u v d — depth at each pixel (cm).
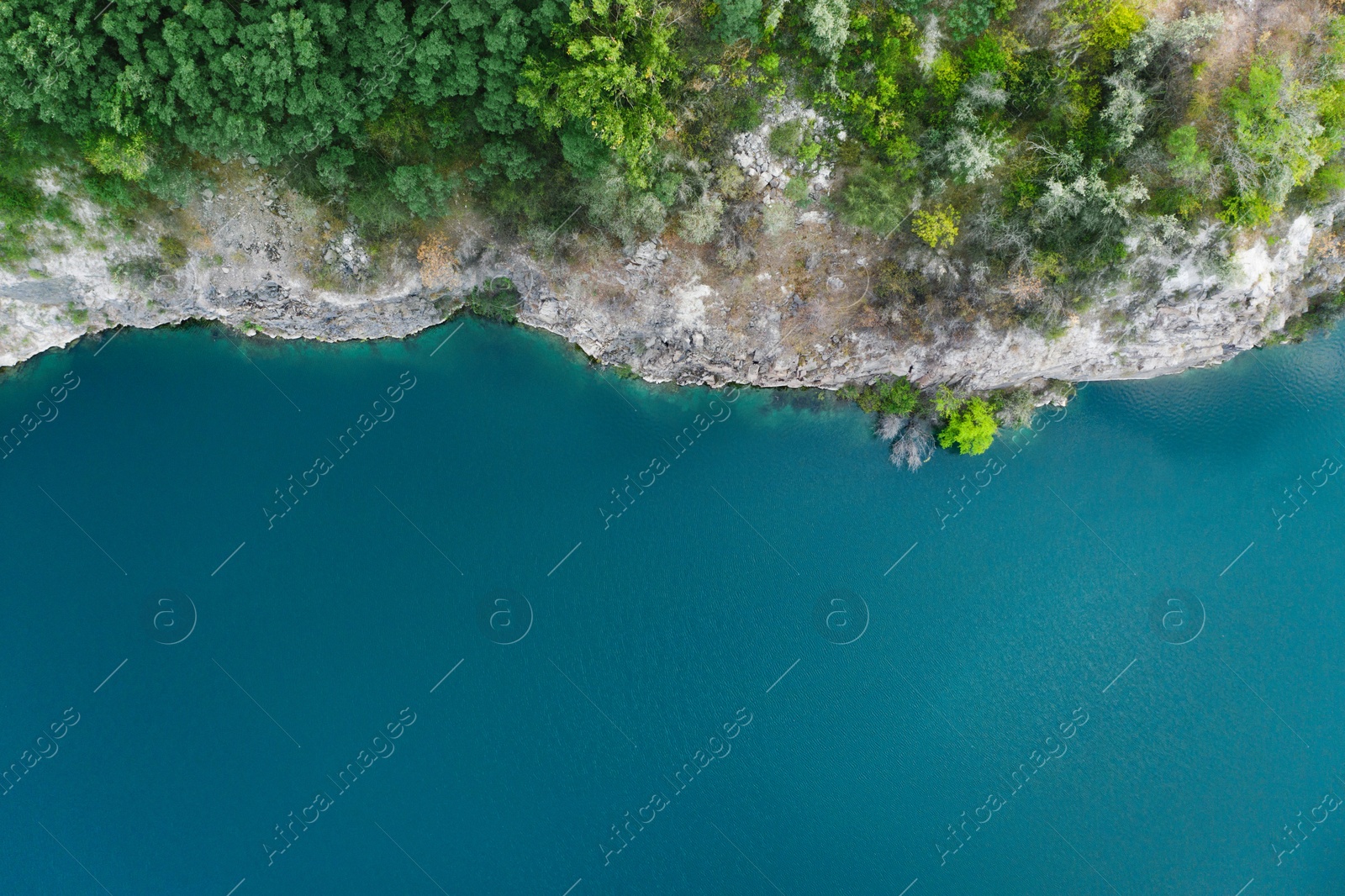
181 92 2273
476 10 2189
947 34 2536
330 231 2762
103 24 2145
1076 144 2580
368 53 2311
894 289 2800
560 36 2273
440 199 2667
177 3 2162
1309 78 2527
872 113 2595
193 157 2605
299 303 2894
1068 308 2780
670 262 2831
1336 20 2480
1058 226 2652
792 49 2575
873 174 2648
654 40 2280
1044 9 2488
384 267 2834
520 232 2767
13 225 2614
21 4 2133
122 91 2273
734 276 2848
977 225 2670
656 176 2633
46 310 2848
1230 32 2502
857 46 2553
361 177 2638
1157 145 2550
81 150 2506
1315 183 2662
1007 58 2520
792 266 2838
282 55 2231
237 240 2772
